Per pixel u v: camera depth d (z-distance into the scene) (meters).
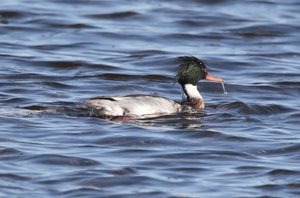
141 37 30.05
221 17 32.78
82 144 18.17
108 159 17.20
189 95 21.84
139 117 20.20
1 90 22.73
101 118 20.11
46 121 19.72
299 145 18.39
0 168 16.45
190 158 17.45
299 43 30.17
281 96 23.47
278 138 19.03
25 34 29.88
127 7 33.88
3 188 15.44
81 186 15.65
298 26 31.89
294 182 16.12
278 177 16.42
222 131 19.45
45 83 23.69
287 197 15.43
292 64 27.33
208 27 31.78
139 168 16.73
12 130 18.97
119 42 29.44
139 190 15.57
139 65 26.58
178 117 20.56
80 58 26.83
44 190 15.44
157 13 33.12
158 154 17.62
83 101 20.61
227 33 30.92
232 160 17.44
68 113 20.44
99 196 15.24
